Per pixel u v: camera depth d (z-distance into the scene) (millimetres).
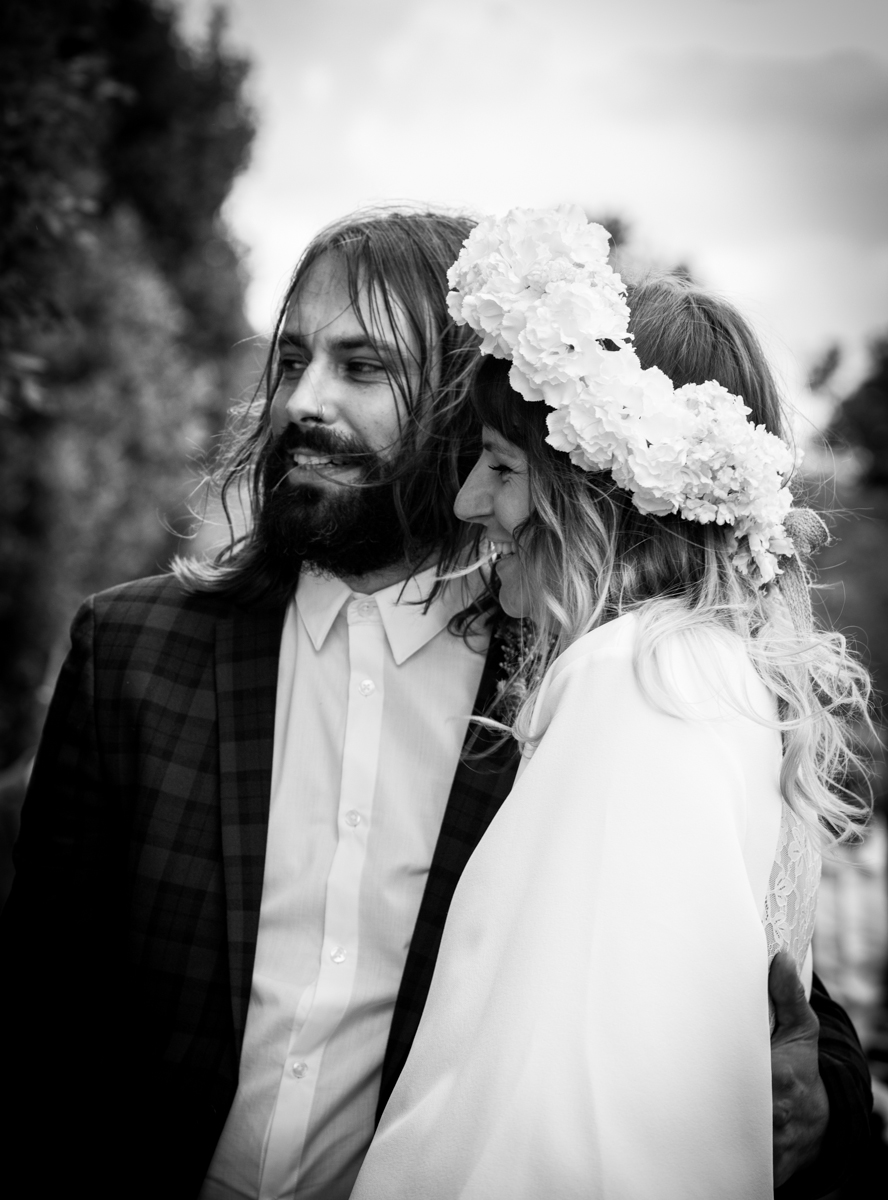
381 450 1618
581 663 1222
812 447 1582
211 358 11148
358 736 1608
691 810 1107
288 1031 1486
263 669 1664
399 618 1644
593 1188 997
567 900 1099
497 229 1371
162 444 8703
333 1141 1473
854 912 8266
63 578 7555
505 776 1534
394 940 1521
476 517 1451
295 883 1549
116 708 1631
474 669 1648
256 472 1773
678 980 1054
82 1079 1583
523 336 1273
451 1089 1100
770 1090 1064
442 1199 1053
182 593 1737
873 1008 5969
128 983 1532
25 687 7445
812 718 1267
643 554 1316
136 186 10320
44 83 3713
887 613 11961
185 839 1562
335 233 1675
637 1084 1024
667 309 1399
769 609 1359
